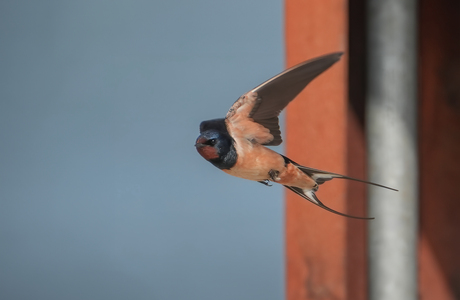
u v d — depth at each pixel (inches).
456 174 297.9
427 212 298.2
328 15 296.7
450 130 297.7
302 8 297.3
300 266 297.9
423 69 297.6
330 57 290.7
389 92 295.7
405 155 295.9
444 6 297.6
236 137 291.3
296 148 297.4
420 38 297.6
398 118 295.7
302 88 291.1
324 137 296.7
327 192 297.1
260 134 291.4
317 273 297.4
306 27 297.1
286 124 297.6
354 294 297.0
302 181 291.7
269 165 291.3
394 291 296.4
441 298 298.2
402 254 296.4
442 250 298.2
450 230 298.2
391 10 295.4
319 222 297.3
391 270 296.4
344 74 296.4
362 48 296.4
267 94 291.4
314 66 290.8
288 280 298.2
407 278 296.4
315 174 291.9
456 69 297.6
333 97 296.5
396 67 295.6
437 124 297.7
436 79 297.7
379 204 296.2
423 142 297.9
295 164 291.7
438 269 298.2
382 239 296.4
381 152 295.9
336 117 296.5
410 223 296.2
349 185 296.7
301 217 297.7
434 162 297.9
